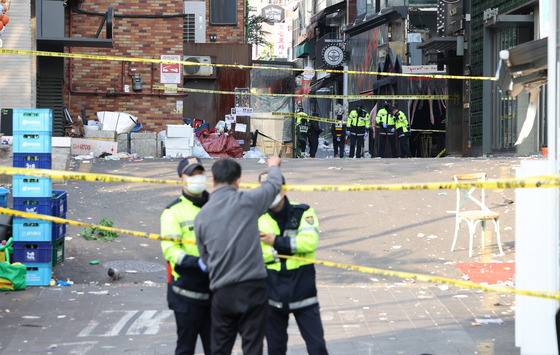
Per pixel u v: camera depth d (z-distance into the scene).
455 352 27.41
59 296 36.34
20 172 22.03
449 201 56.88
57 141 63.75
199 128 102.88
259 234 21.39
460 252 46.16
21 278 37.50
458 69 117.38
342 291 38.16
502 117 97.12
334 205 56.38
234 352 27.62
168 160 82.69
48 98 98.50
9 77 79.31
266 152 129.38
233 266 20.69
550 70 25.02
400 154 119.50
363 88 194.38
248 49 122.19
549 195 25.25
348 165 75.31
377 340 29.05
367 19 188.62
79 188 61.50
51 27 92.38
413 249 46.84
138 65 106.56
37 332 30.06
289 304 21.98
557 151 25.00
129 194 59.53
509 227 50.81
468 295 36.78
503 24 92.31
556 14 24.78
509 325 31.06
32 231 38.56
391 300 36.06
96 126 95.81
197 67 120.00
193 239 22.58
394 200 57.31
